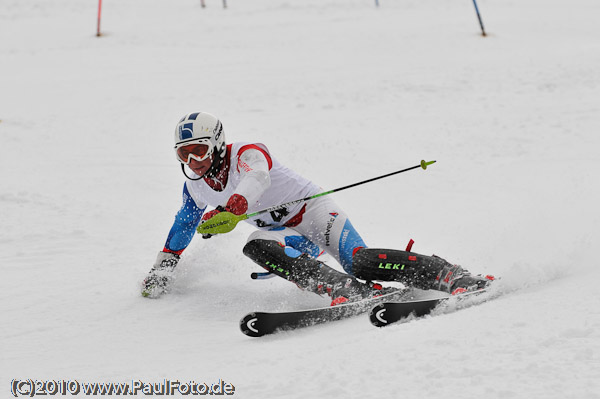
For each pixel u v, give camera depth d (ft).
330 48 204.85
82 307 50.21
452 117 122.11
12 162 100.12
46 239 67.77
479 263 51.34
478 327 34.71
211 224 45.01
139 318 47.93
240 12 291.58
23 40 228.43
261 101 140.46
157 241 67.97
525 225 59.36
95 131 120.06
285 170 50.42
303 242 50.80
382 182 87.71
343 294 43.83
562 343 30.50
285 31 239.09
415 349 32.68
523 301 38.29
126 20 272.31
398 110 129.70
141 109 136.05
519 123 114.93
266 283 55.06
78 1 311.06
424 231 67.56
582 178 81.46
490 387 27.02
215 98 144.05
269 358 35.96
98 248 65.36
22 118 128.47
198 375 34.55
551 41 205.98
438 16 266.36
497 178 85.61
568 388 26.09
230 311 48.88
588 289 38.22
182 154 47.83
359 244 49.57
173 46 214.69
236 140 109.70
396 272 44.65
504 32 224.33
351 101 138.72
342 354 33.88
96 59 194.29
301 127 118.32
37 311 49.39
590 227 54.19
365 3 306.55
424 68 171.22
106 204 80.84
